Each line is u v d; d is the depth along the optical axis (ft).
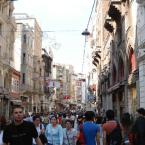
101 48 163.73
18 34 219.61
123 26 92.79
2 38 152.25
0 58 148.87
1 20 149.89
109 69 127.13
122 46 94.12
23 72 220.23
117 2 96.84
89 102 237.25
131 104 83.10
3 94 152.97
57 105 380.17
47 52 334.03
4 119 28.32
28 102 230.27
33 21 245.86
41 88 275.39
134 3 76.74
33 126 22.50
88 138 32.07
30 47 234.17
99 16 176.45
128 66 86.12
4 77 159.74
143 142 27.94
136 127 28.25
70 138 42.32
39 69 266.77
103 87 158.20
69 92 554.87
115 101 114.01
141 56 67.10
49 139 40.86
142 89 67.92
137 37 72.69
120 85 95.55
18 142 21.94
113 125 32.89
